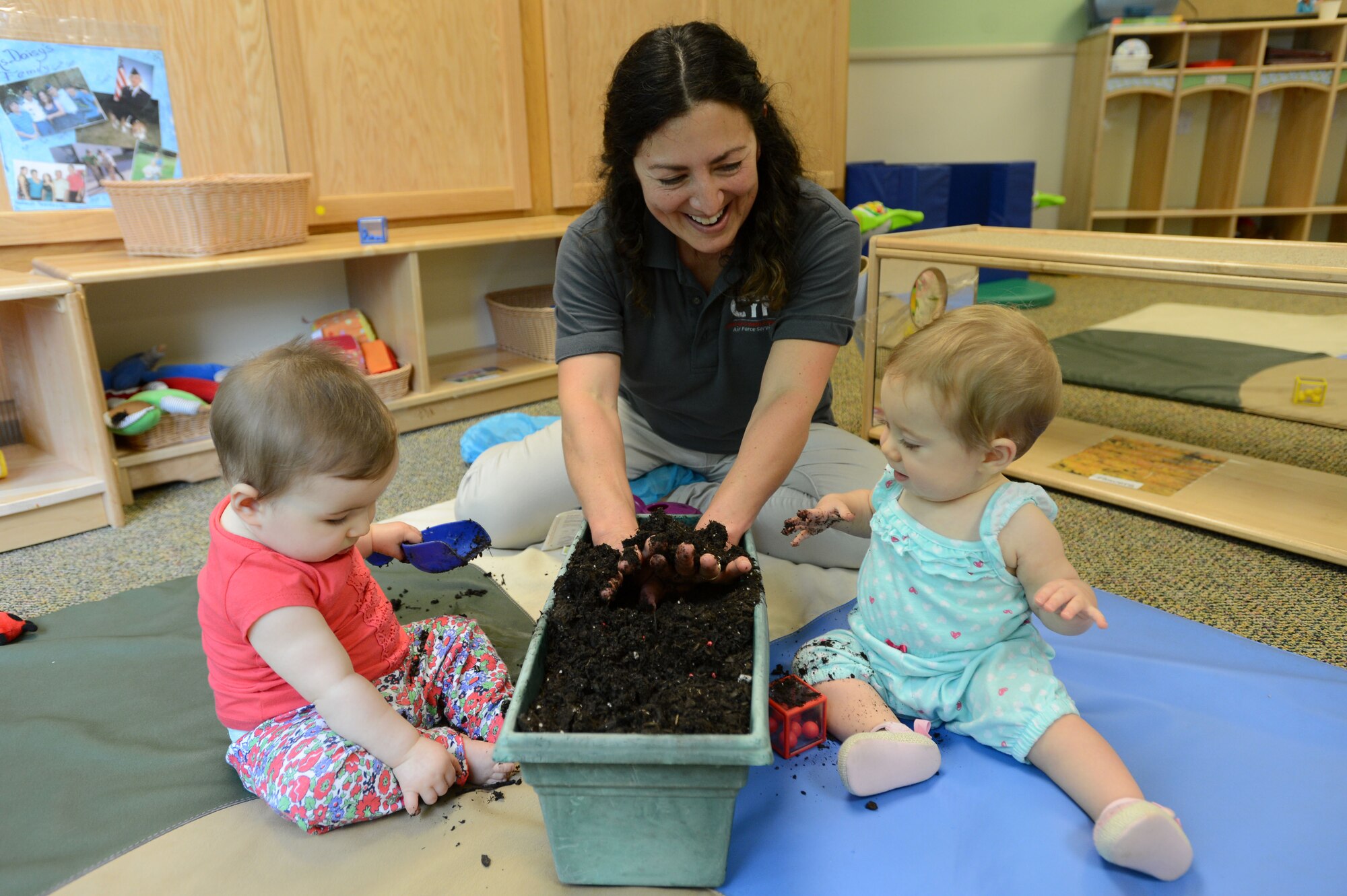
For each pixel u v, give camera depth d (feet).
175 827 2.91
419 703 3.19
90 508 5.52
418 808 2.95
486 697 3.29
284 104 6.93
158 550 5.25
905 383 2.94
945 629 3.16
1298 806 2.85
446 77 7.74
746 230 3.77
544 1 8.07
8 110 5.83
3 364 6.26
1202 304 10.46
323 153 7.25
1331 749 3.12
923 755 2.94
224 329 7.30
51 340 5.51
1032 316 10.20
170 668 3.84
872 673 3.38
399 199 7.73
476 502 4.90
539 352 8.27
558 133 8.50
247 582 2.75
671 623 2.84
